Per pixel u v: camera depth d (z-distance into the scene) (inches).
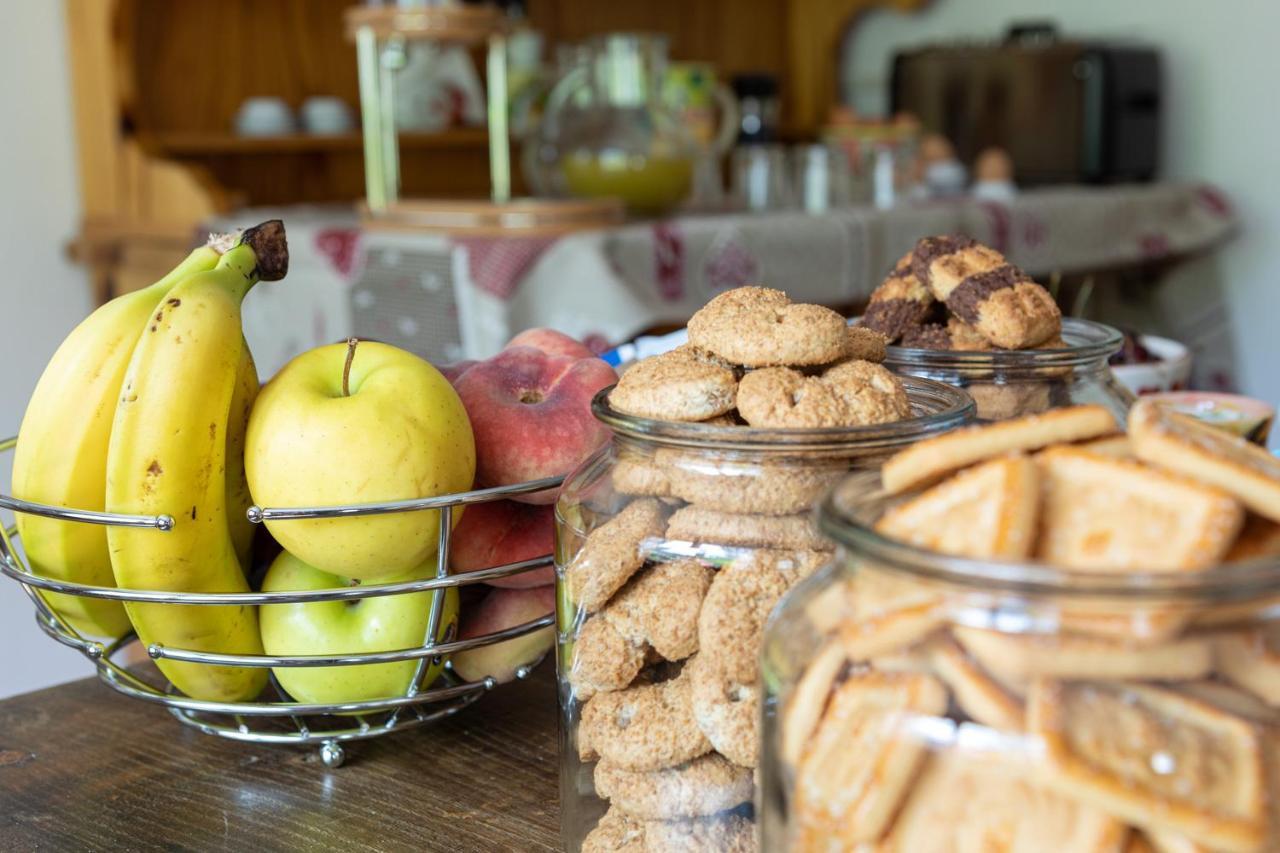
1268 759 10.1
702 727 15.1
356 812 18.6
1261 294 93.7
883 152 79.8
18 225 74.0
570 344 23.6
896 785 10.7
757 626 14.9
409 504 18.2
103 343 19.0
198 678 19.9
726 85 103.8
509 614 21.2
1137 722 10.2
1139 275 89.7
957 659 10.6
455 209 61.6
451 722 21.7
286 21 81.6
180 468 18.0
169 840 17.9
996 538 10.4
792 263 67.8
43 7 73.4
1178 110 95.3
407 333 62.6
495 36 65.2
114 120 73.5
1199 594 9.7
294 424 18.3
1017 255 77.3
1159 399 27.2
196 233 69.8
